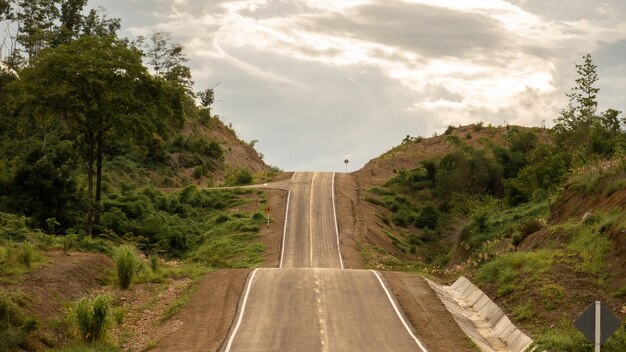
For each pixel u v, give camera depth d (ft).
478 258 130.31
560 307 88.38
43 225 158.61
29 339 72.79
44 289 92.32
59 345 75.97
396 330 86.38
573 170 155.22
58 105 165.99
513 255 113.80
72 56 164.04
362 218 224.33
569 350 70.79
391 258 185.88
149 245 174.60
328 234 202.18
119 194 211.41
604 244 100.12
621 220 103.65
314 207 231.50
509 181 215.92
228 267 159.02
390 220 239.30
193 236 200.64
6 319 74.33
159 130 198.90
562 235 115.65
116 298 101.65
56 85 164.66
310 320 90.27
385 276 118.73
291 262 172.24
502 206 205.98
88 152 176.24
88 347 74.84
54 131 247.91
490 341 87.81
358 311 95.25
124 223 180.75
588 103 223.10
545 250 110.83
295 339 81.51
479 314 100.89
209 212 232.32
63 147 221.46
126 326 88.33
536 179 200.23
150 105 176.76
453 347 79.56
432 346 79.51
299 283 111.14
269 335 83.05
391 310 96.17
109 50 171.01
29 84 164.55
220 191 251.39
